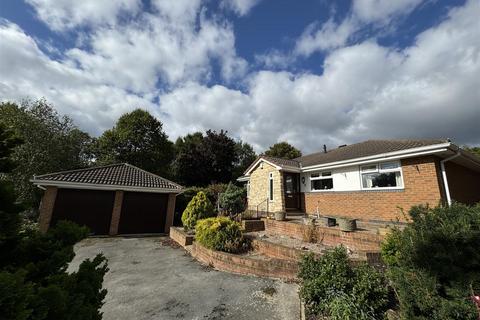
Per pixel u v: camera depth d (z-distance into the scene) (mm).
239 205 14484
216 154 32125
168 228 15367
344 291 3992
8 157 2381
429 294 2768
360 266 4539
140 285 5961
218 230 8328
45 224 12336
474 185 12836
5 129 2355
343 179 12562
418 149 9188
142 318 4301
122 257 8914
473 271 2695
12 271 1999
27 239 2305
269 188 15742
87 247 10625
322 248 7820
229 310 4500
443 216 3250
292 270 5926
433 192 9000
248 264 6605
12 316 1399
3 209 2174
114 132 31031
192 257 8938
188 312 4477
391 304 3949
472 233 2771
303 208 14969
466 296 2598
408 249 3195
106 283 6133
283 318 4156
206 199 12742
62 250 2312
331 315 3781
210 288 5633
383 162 10797
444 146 8461
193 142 33875
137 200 15031
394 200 10188
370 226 9383
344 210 12242
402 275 3137
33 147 18766
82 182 13250
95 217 13625
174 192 15969
